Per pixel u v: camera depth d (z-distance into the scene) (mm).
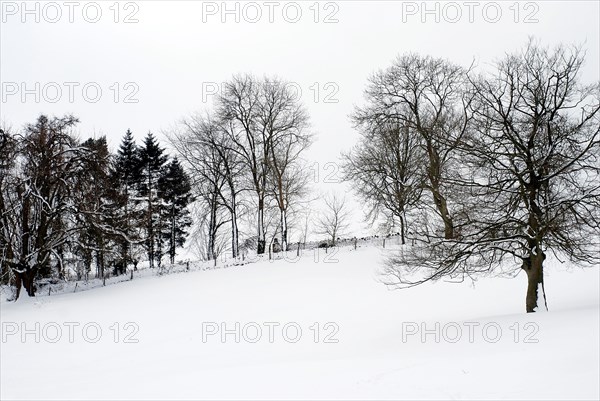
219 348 19547
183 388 12750
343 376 12703
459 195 19500
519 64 19625
